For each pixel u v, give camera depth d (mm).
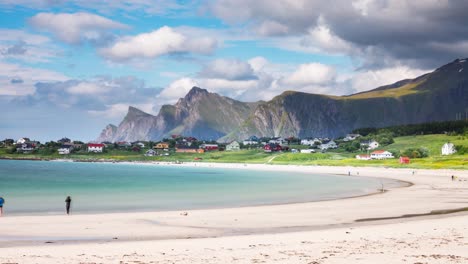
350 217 51656
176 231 41375
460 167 194000
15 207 64000
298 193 91688
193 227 43875
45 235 38844
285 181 142000
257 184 125312
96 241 35875
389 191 93438
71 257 27719
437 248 30219
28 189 102562
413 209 59219
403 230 38812
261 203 70438
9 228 42281
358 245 31609
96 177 164875
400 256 27609
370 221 48156
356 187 109188
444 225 41719
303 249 30203
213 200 76312
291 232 40375
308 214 54438
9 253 29141
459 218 47844
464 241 32906
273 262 26219
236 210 58688
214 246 31797
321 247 30922
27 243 34750
